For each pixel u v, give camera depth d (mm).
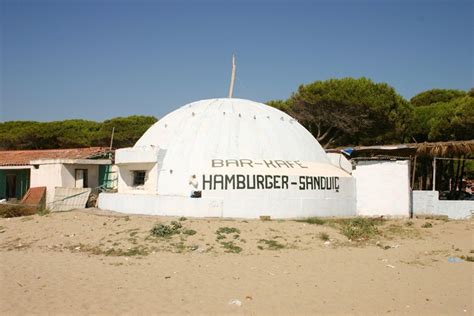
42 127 43469
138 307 9516
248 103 24938
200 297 10227
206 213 19312
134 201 20594
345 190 22328
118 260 13695
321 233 16969
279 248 15172
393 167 22141
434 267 13344
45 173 26844
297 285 11297
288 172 20500
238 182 19703
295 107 36094
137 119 43969
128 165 22531
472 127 31469
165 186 21078
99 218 18875
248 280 11656
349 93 32906
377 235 17484
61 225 18094
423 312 9500
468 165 49312
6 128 48062
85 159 26906
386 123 33844
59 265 13148
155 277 11844
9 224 18875
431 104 43156
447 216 22609
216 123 22469
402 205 21797
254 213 19531
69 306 9547
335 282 11625
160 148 21672
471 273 12688
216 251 14625
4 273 12227
